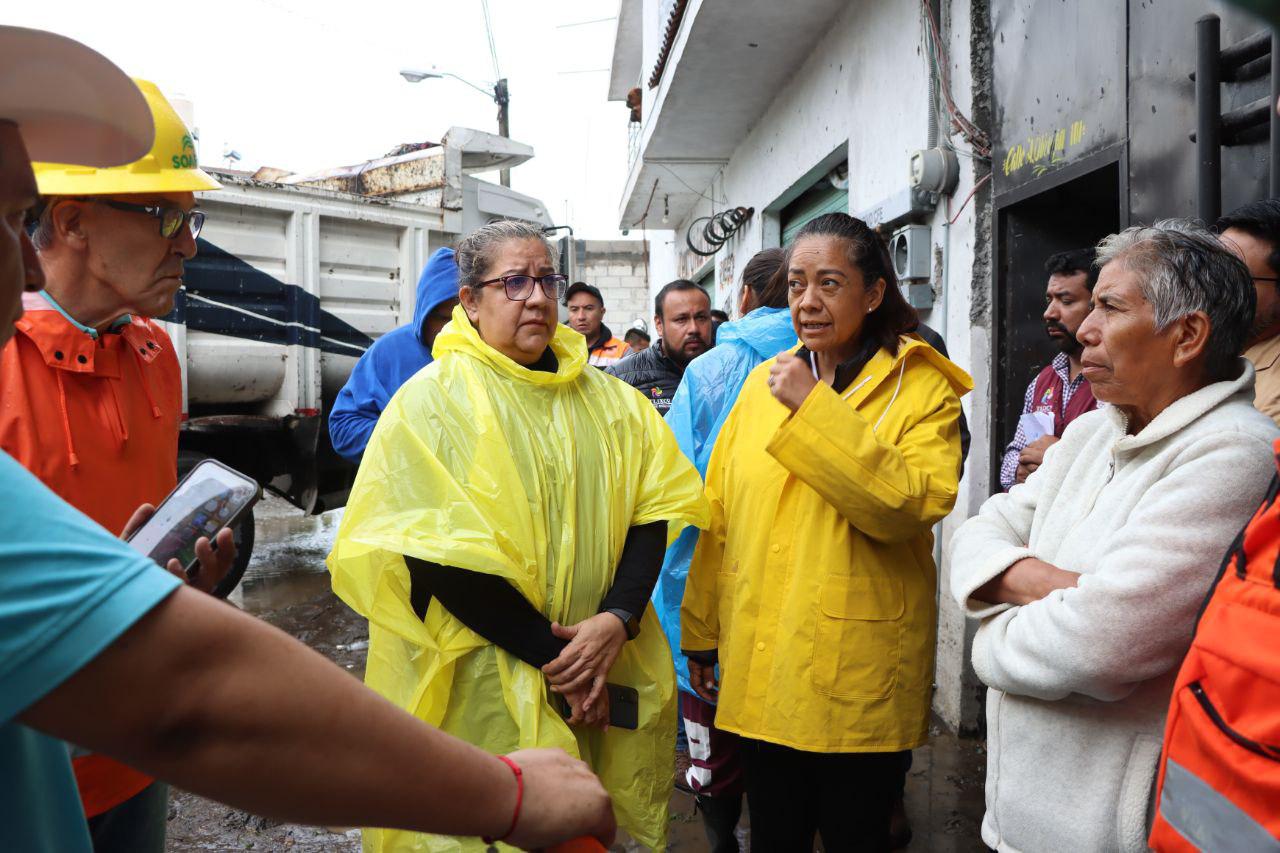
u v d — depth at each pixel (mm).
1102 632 1399
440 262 3453
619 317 20359
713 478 2410
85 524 705
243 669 700
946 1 4008
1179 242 1495
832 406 1937
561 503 2018
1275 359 1953
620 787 2088
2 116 869
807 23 5797
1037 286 3643
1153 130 2711
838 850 2164
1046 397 3088
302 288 6105
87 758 1639
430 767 777
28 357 1687
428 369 2047
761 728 2123
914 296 4223
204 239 5645
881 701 2070
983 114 3777
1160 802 1247
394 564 1933
